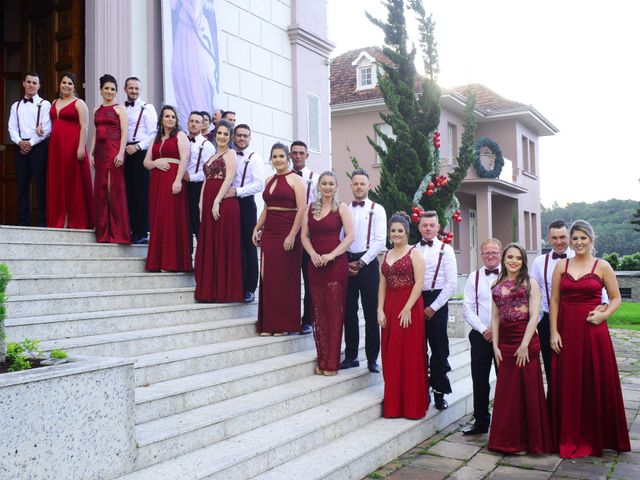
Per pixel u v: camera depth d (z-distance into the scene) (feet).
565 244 17.61
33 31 26.61
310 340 19.40
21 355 10.42
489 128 78.18
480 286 17.61
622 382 25.67
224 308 18.74
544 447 16.03
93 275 16.98
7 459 8.82
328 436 14.66
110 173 19.22
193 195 21.22
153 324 16.40
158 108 25.00
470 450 16.33
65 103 19.93
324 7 35.32
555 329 16.66
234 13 28.84
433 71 35.60
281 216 18.10
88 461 10.00
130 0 24.16
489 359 17.67
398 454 15.71
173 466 11.23
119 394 10.62
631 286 74.74
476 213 72.18
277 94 31.65
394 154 34.78
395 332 17.02
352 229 17.22
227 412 13.29
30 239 17.78
